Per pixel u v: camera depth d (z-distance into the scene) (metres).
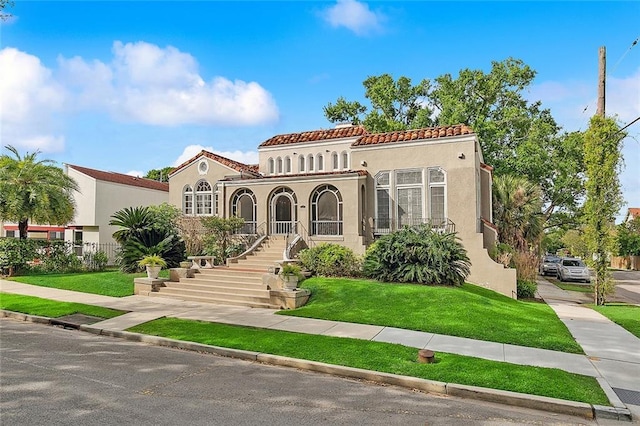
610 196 16.06
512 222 23.70
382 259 14.79
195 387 6.33
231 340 8.91
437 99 32.41
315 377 7.01
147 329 9.94
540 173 29.47
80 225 26.64
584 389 6.29
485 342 8.96
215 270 15.62
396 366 7.22
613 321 12.16
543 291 21.64
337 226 18.47
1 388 6.06
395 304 11.91
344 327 10.12
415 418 5.39
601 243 16.02
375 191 18.45
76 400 5.64
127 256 17.86
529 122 30.47
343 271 15.81
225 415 5.27
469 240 16.62
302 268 15.91
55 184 20.41
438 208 17.39
